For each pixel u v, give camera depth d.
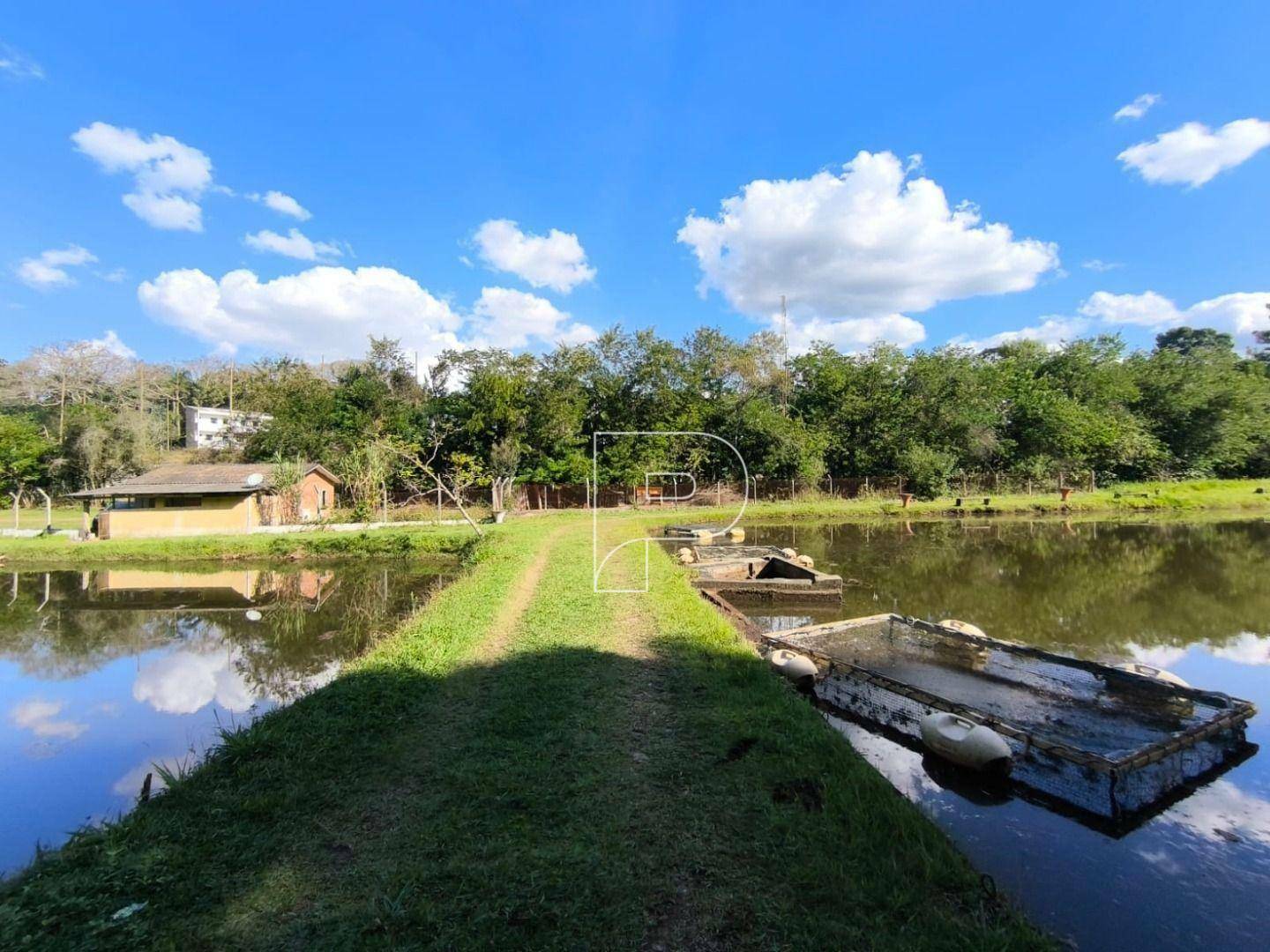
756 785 4.41
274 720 5.61
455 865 3.49
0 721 7.88
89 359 49.16
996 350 48.69
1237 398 37.59
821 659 8.18
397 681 6.45
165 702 8.55
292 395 35.44
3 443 34.41
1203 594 13.57
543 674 6.68
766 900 3.23
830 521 27.95
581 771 4.61
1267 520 26.53
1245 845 4.73
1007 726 6.06
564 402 31.67
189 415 50.81
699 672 6.74
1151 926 3.83
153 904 3.20
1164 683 7.12
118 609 14.71
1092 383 38.84
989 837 4.82
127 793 5.94
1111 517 28.27
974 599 13.39
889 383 36.94
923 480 33.41
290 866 3.53
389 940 2.90
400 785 4.46
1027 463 35.66
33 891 3.29
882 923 3.07
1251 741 6.45
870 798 4.23
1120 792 5.27
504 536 19.53
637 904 3.20
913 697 6.88
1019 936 3.01
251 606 14.92
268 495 26.12
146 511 24.58
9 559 20.66
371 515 27.42
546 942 2.92
